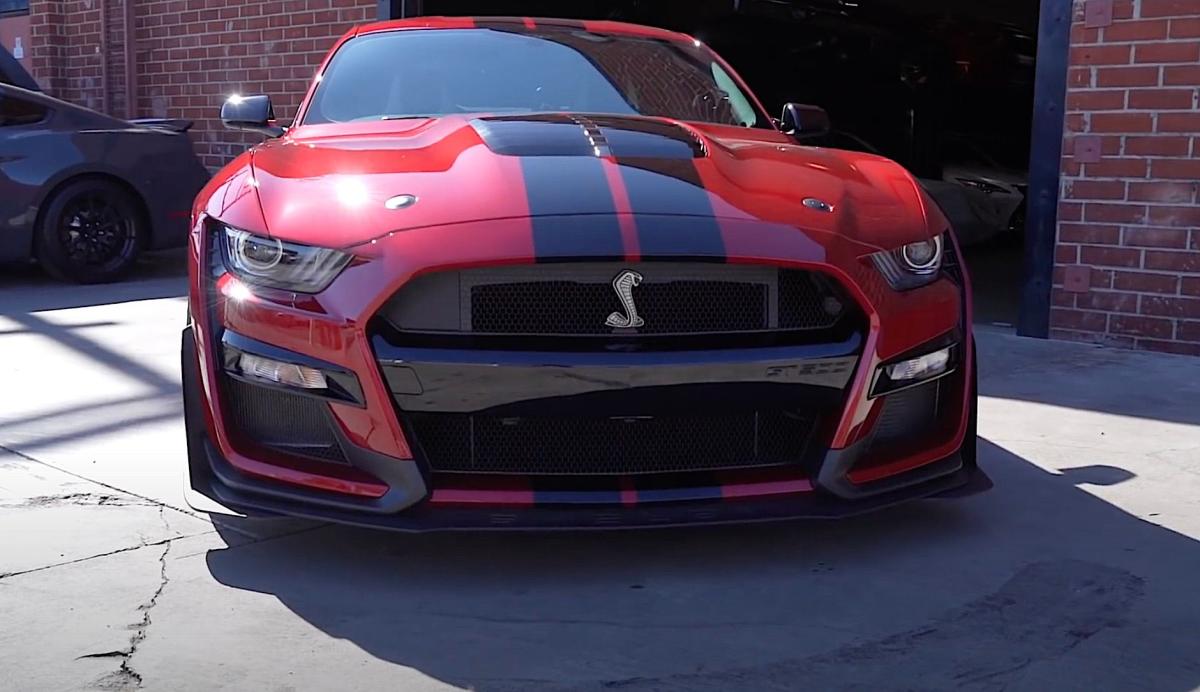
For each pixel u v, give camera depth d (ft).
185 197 23.63
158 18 31.17
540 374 7.84
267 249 8.31
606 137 9.74
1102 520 9.59
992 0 37.22
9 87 21.71
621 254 7.87
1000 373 15.11
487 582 8.21
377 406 7.89
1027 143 34.60
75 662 6.89
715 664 6.93
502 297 7.97
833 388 8.24
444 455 8.21
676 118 11.79
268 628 7.41
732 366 8.00
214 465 8.58
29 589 7.99
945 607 7.80
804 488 8.35
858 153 11.01
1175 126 15.93
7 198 21.42
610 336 8.01
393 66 12.27
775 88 39.32
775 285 8.22
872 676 6.78
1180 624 7.53
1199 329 16.05
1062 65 16.79
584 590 8.08
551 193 8.41
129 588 8.03
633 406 7.97
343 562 8.56
